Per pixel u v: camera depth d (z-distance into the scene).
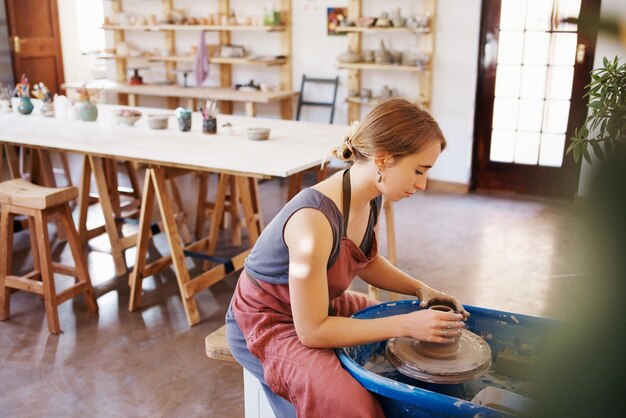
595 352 0.38
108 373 2.85
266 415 1.91
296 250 1.55
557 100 5.46
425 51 5.75
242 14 6.65
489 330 1.79
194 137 3.80
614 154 0.34
